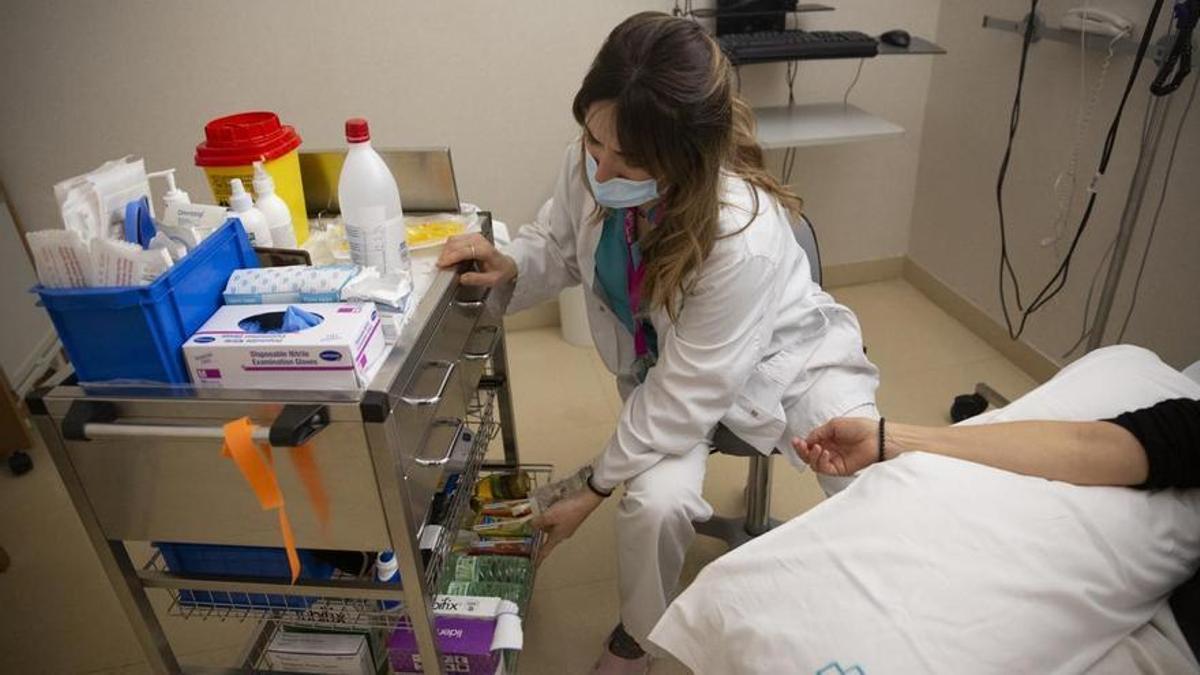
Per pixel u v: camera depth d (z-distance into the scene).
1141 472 0.84
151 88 2.08
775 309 1.20
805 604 0.77
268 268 0.97
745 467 1.96
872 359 2.38
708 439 1.33
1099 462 0.85
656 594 1.26
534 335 2.58
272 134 1.13
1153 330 1.88
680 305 1.17
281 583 1.02
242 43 2.07
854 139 2.05
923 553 0.77
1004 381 2.27
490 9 2.13
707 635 0.84
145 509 0.95
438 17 2.12
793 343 1.33
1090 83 1.92
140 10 1.98
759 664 0.76
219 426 0.84
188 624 1.55
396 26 2.11
